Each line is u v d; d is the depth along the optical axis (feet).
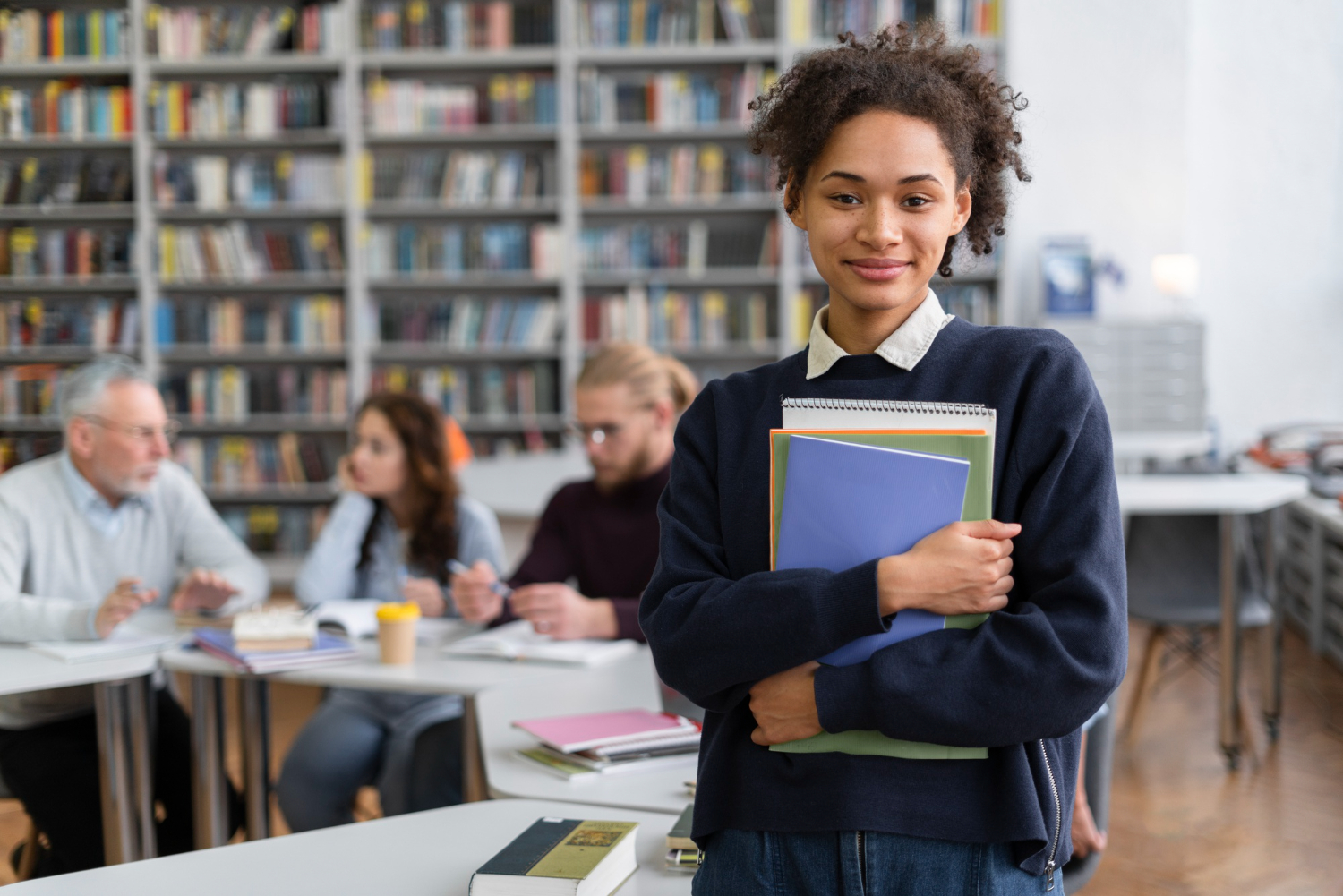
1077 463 2.97
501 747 5.29
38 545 7.99
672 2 19.38
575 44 19.43
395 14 19.52
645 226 20.10
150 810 7.20
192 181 19.72
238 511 20.47
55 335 19.99
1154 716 12.60
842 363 3.24
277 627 6.95
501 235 19.71
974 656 2.85
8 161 20.42
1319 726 12.14
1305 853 8.89
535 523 11.80
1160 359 16.96
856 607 2.88
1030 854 2.94
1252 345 19.44
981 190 3.40
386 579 9.14
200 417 20.07
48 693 7.59
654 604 3.32
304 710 13.16
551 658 6.79
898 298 3.07
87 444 7.95
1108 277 18.90
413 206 19.70
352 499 9.12
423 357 20.65
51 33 19.71
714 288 20.36
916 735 2.86
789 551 3.08
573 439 18.45
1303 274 19.26
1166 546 11.48
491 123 19.57
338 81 19.76
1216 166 19.42
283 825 9.21
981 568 2.88
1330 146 19.04
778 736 3.03
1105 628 2.83
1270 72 19.17
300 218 20.52
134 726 7.09
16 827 9.86
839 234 3.02
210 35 19.62
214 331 19.97
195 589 7.75
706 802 3.19
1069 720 2.82
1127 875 8.53
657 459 8.04
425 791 7.55
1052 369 3.05
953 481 2.96
